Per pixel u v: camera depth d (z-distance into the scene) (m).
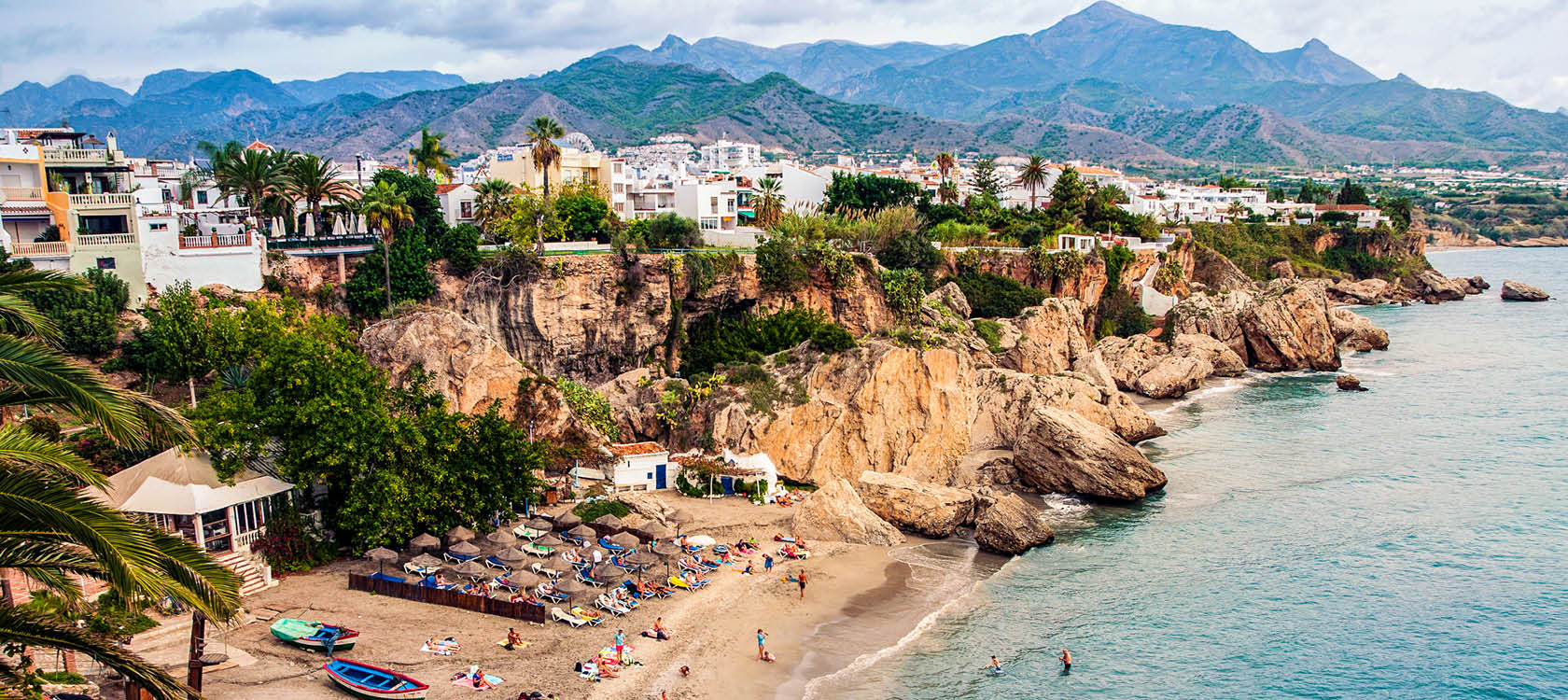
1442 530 73.06
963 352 91.81
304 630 47.28
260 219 89.88
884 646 54.56
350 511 57.50
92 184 82.69
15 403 22.03
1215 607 60.38
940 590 62.44
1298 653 54.47
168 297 73.06
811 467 84.06
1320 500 80.19
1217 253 185.50
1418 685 51.12
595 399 87.19
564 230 113.75
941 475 85.94
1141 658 53.75
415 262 91.25
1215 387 126.94
